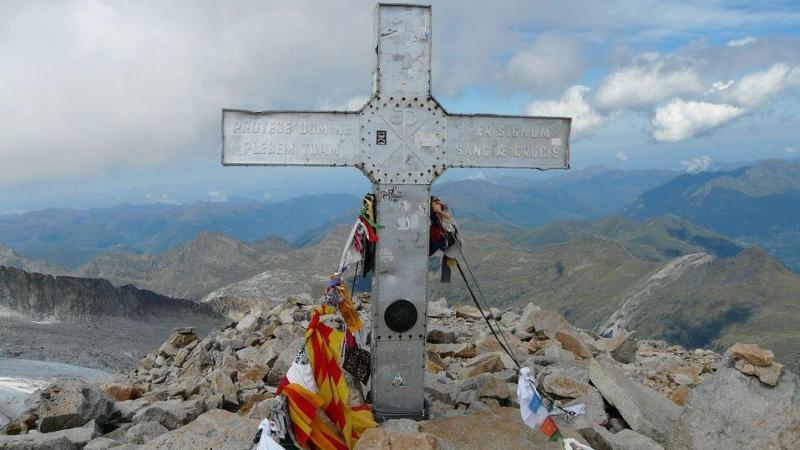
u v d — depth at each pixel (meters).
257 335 6.96
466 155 3.84
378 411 3.82
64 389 4.14
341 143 3.76
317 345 3.31
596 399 4.23
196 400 4.48
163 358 7.04
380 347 3.81
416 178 3.80
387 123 3.77
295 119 3.72
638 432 3.94
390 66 3.76
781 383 3.34
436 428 3.56
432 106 3.80
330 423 3.37
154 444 3.51
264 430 3.14
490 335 6.41
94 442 3.66
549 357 5.72
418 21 3.77
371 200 3.83
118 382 6.03
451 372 5.52
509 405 4.41
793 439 3.19
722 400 3.41
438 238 3.94
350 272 4.75
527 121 3.89
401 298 3.80
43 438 3.66
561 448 3.48
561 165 3.93
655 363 6.46
